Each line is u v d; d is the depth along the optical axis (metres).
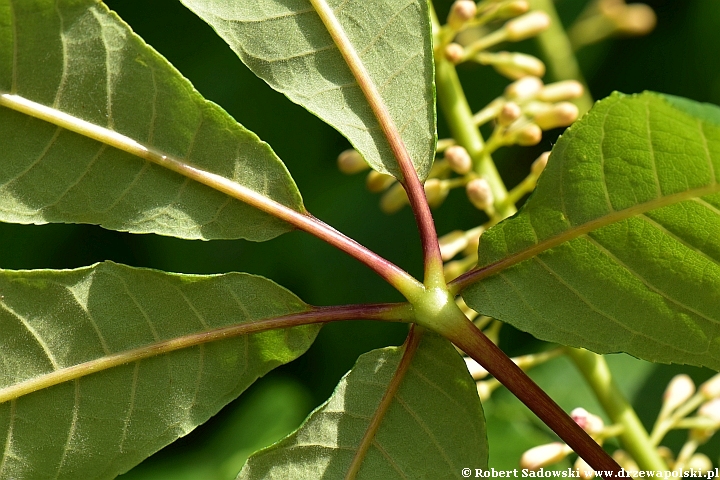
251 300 0.47
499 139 0.56
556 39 0.63
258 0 0.47
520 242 0.46
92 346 0.47
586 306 0.46
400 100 0.47
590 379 0.54
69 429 0.47
